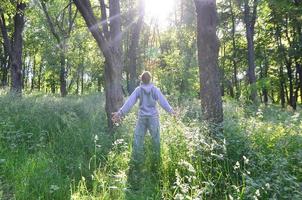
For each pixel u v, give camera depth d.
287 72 36.03
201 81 7.24
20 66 21.27
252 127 7.14
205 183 5.00
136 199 5.05
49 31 34.88
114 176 5.50
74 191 5.07
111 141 7.65
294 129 7.45
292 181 4.79
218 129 6.55
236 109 12.87
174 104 13.40
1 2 18.58
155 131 6.79
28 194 5.08
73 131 8.30
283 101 37.78
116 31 9.53
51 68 38.03
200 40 7.23
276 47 32.62
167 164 5.90
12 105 10.90
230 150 6.05
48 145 7.55
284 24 27.72
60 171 6.07
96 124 9.39
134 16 22.59
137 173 6.00
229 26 38.03
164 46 40.84
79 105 13.02
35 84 63.25
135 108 11.16
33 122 9.20
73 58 35.19
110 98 9.23
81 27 33.78
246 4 25.11
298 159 5.70
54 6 29.64
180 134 6.52
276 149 6.08
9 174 5.87
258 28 34.66
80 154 7.05
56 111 10.73
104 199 4.82
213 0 7.14
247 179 4.94
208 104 7.14
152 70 30.53
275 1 15.96
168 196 5.12
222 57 40.91
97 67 39.62
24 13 21.05
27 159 6.39
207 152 5.84
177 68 25.64
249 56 25.56
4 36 20.97
